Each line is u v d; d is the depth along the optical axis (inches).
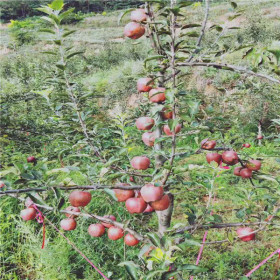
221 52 36.5
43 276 62.2
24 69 153.1
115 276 64.0
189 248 71.0
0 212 73.6
